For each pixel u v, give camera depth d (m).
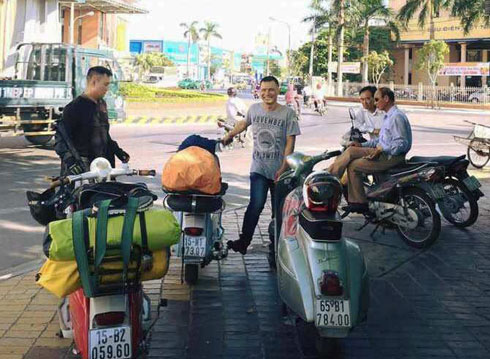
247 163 13.20
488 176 12.17
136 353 3.37
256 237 7.14
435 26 57.47
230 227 7.56
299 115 29.36
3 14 23.98
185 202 5.02
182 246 5.11
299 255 4.02
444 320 4.77
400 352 4.18
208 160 5.07
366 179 7.61
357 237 7.23
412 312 4.93
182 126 22.30
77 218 3.14
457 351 4.21
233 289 5.35
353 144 7.52
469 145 13.58
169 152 14.52
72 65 15.18
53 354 4.00
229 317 4.72
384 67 57.22
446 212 7.61
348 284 3.81
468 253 6.60
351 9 53.53
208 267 5.96
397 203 6.86
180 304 4.97
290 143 5.71
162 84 67.69
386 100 6.91
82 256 3.06
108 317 3.17
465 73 50.31
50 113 14.41
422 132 22.86
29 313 4.71
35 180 10.61
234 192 9.92
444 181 7.55
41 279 3.16
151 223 3.18
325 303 3.73
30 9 25.62
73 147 4.84
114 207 3.22
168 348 4.17
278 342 4.30
